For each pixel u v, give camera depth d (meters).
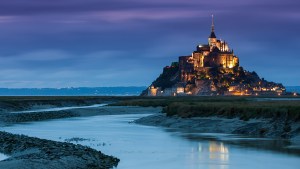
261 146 64.50
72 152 50.50
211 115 100.75
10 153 55.06
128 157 55.59
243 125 85.56
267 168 48.59
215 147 64.06
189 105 110.31
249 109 91.25
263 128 80.19
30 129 95.00
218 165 50.38
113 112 164.75
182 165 50.38
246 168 48.72
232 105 103.94
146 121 112.88
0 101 180.00
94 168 45.16
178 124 99.31
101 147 64.75
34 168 41.06
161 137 77.50
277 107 86.62
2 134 70.00
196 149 62.44
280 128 78.12
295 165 50.06
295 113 78.81
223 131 85.44
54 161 44.19
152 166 49.66
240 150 61.00
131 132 87.38
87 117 141.00
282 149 61.44
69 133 85.69
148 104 192.75
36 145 56.66
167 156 56.31
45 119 130.00
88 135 81.62
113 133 85.12
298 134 74.12
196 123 96.31
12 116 124.81
